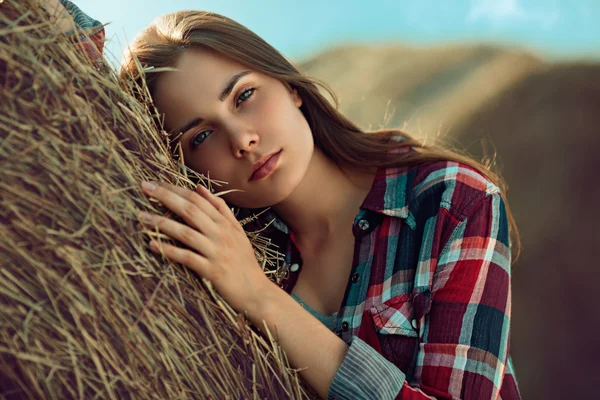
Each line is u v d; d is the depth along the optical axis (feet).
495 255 5.96
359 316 6.02
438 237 5.92
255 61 5.96
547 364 21.71
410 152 6.52
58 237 4.00
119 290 4.21
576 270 23.41
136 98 5.58
